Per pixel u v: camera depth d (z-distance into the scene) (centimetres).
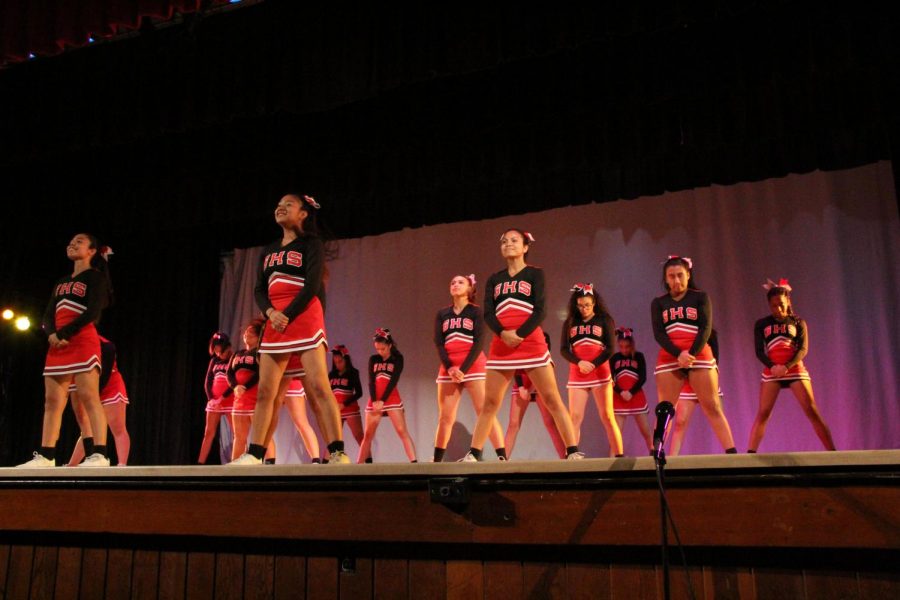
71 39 570
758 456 246
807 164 712
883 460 233
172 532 307
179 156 762
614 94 618
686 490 255
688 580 226
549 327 774
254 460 343
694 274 734
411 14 584
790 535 242
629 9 525
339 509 288
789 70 562
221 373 730
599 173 780
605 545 263
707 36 591
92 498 320
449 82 676
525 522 268
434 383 808
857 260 684
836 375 676
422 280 830
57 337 412
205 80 637
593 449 743
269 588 298
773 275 709
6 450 814
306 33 612
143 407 861
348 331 852
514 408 634
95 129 657
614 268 760
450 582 279
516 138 703
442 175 725
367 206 864
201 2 588
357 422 742
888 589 236
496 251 806
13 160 673
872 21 532
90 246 450
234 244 911
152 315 882
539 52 543
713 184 741
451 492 270
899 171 652
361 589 288
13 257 791
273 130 731
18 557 333
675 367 493
